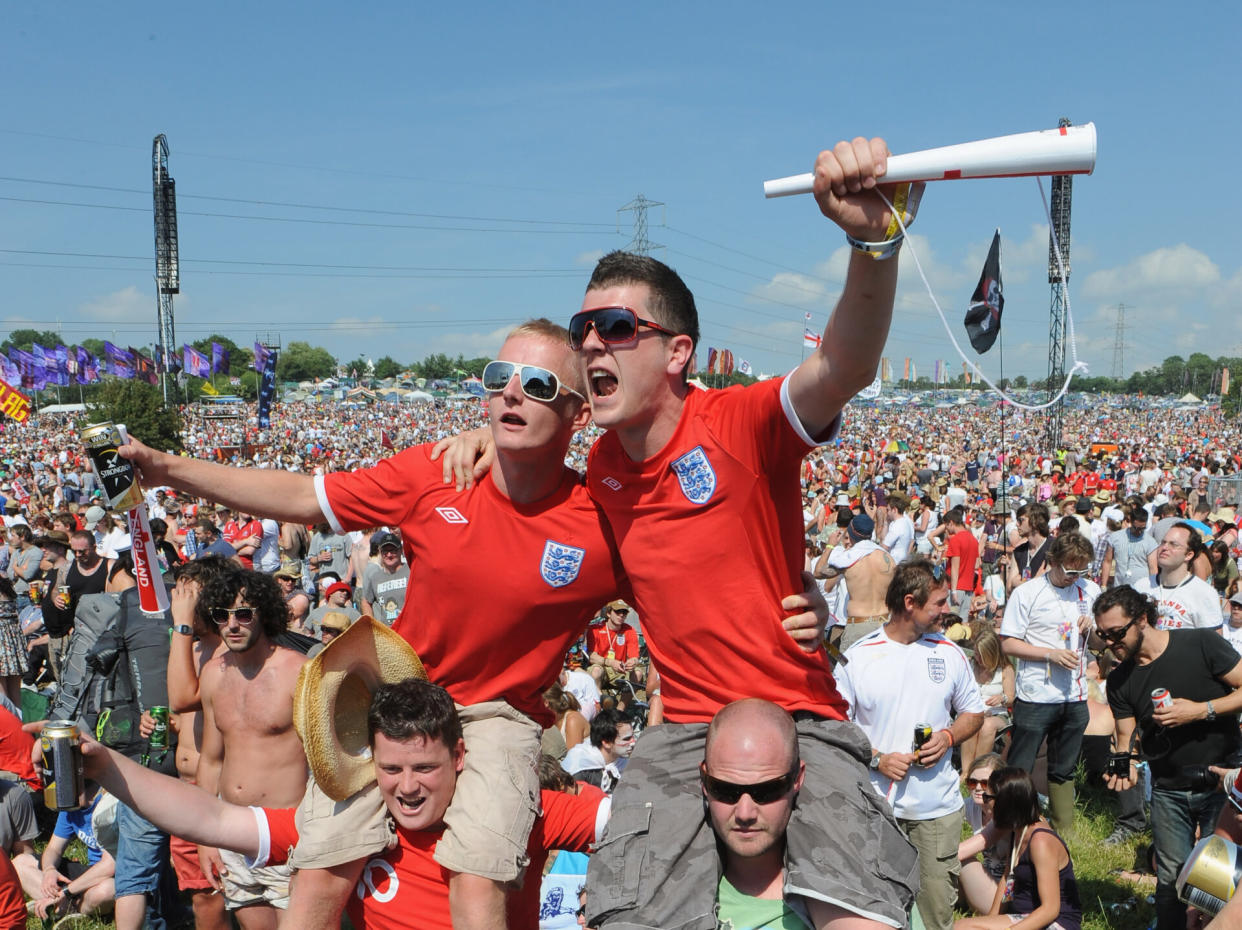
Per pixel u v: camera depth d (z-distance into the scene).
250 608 4.43
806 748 2.47
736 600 2.45
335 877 2.83
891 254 2.01
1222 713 5.00
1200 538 9.50
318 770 2.69
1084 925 5.75
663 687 2.63
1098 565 12.36
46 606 9.35
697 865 2.35
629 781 2.53
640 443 2.48
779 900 2.45
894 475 28.62
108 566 9.46
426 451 2.98
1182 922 5.09
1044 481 21.78
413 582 2.98
